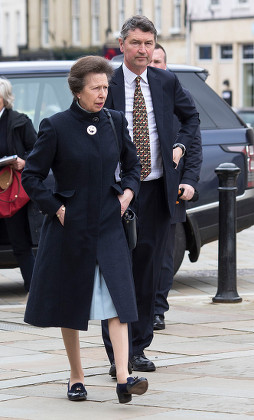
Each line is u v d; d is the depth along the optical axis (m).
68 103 16.97
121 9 82.88
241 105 74.75
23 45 93.00
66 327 9.75
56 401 9.93
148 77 11.40
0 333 13.55
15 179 15.51
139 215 11.30
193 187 12.66
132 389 9.54
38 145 9.83
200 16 75.81
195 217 17.14
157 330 13.62
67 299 9.74
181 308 15.43
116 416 9.30
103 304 9.75
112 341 9.74
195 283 18.34
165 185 11.27
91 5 85.75
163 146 11.27
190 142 11.80
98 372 11.19
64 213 9.74
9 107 15.64
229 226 16.03
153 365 11.19
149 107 11.35
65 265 9.76
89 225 9.76
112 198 9.91
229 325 14.02
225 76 75.19
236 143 17.61
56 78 17.06
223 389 10.16
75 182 9.79
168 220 11.48
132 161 10.25
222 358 11.78
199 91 17.61
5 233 16.36
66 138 9.78
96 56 9.84
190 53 76.81
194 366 11.39
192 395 9.94
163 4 78.25
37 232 15.66
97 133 9.86
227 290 15.99
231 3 73.88
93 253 9.73
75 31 87.56
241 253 22.53
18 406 9.73
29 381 10.73
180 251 17.14
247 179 17.70
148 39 11.20
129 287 9.77
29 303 9.95
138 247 11.31
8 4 95.50
